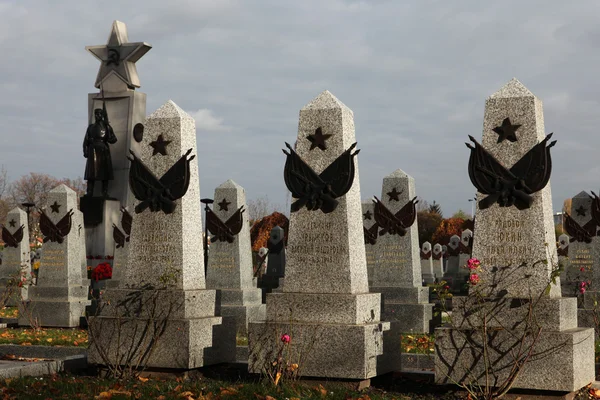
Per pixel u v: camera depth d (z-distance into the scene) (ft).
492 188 36.45
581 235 76.79
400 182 74.08
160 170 43.29
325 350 36.78
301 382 36.99
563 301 34.58
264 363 37.68
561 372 33.35
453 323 35.94
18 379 38.14
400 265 73.20
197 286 43.04
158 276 42.39
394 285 73.10
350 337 36.47
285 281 39.37
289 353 36.78
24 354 56.29
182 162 42.70
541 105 37.55
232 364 42.04
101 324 41.57
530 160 35.86
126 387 36.50
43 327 74.33
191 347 39.75
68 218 76.84
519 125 36.32
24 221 101.50
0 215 291.58
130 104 130.62
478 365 34.86
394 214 73.72
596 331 57.72
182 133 43.42
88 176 127.13
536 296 35.06
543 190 35.99
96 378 39.81
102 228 126.31
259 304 76.95
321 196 39.06
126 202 129.18
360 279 39.34
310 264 39.01
